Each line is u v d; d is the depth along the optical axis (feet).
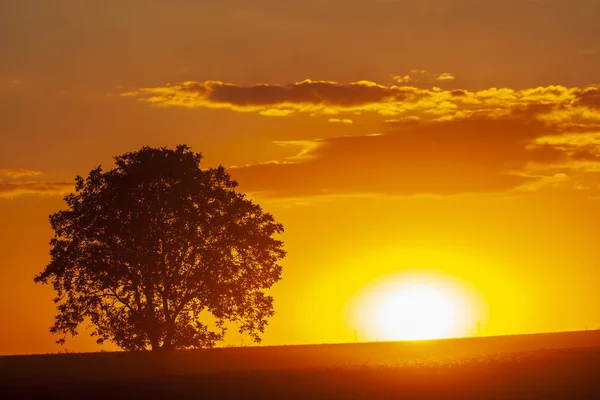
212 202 472.85
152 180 463.83
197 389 364.17
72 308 453.99
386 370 414.82
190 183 463.42
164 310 453.17
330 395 342.64
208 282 446.60
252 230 474.08
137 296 453.99
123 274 445.37
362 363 510.17
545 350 486.79
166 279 453.17
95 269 446.60
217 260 457.27
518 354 476.13
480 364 426.51
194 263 459.73
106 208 456.45
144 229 443.73
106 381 403.54
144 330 445.37
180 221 452.35
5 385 395.96
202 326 459.32
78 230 461.37
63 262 453.99
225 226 467.93
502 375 382.01
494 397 329.52
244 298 463.83
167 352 451.53
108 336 452.76
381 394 343.26
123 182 461.37
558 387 347.36
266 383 378.94
